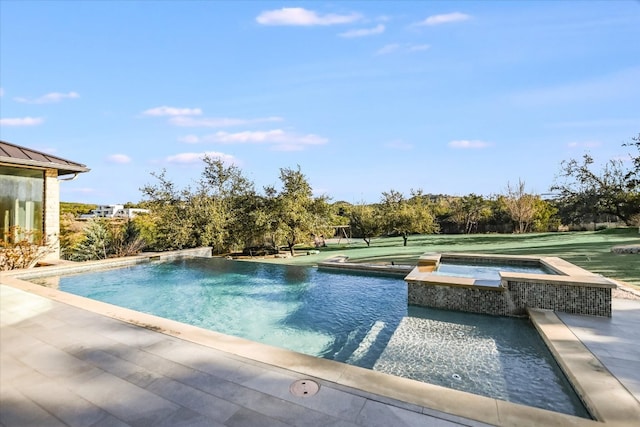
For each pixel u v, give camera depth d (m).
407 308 6.93
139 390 2.92
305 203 18.55
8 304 5.41
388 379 2.97
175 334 4.10
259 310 7.22
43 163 10.67
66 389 2.99
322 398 2.70
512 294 6.17
